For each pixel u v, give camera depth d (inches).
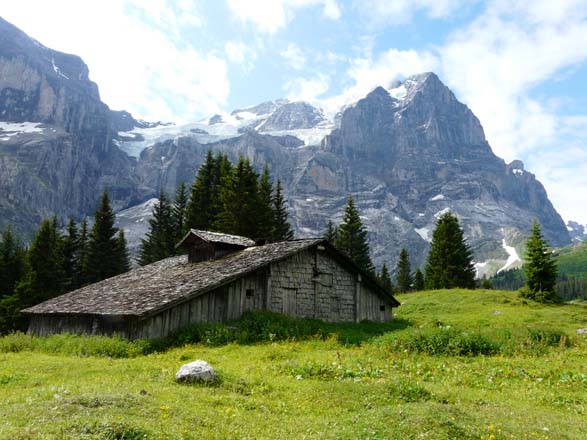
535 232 2091.5
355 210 3216.0
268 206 2551.7
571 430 382.9
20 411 331.3
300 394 488.4
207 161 2815.0
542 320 1526.8
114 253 2886.3
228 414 393.1
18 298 2299.5
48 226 2561.5
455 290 2279.8
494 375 616.4
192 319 1057.5
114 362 724.7
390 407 417.4
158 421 337.7
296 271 1283.2
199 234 1438.2
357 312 1412.4
